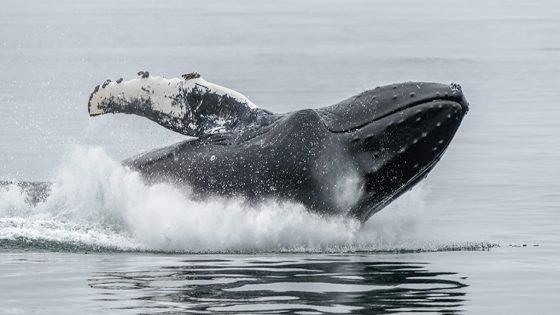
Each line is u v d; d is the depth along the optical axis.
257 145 72.69
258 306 54.78
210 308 54.25
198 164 73.81
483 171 110.62
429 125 70.56
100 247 69.50
